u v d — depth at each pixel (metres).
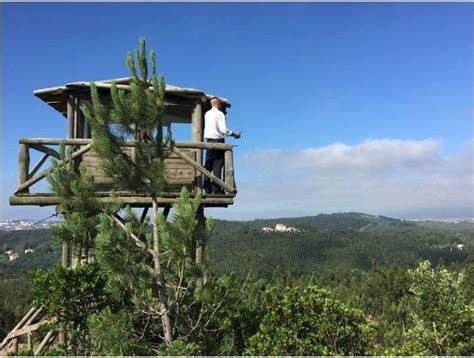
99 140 6.38
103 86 8.26
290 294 7.78
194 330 7.07
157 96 6.48
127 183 6.64
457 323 9.48
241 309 8.12
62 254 8.02
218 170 8.41
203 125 9.34
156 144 6.64
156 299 6.84
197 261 7.37
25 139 7.43
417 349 8.67
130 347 6.12
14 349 7.87
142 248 6.56
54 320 7.51
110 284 6.25
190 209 6.31
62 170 6.82
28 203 7.36
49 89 8.35
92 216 6.76
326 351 7.10
